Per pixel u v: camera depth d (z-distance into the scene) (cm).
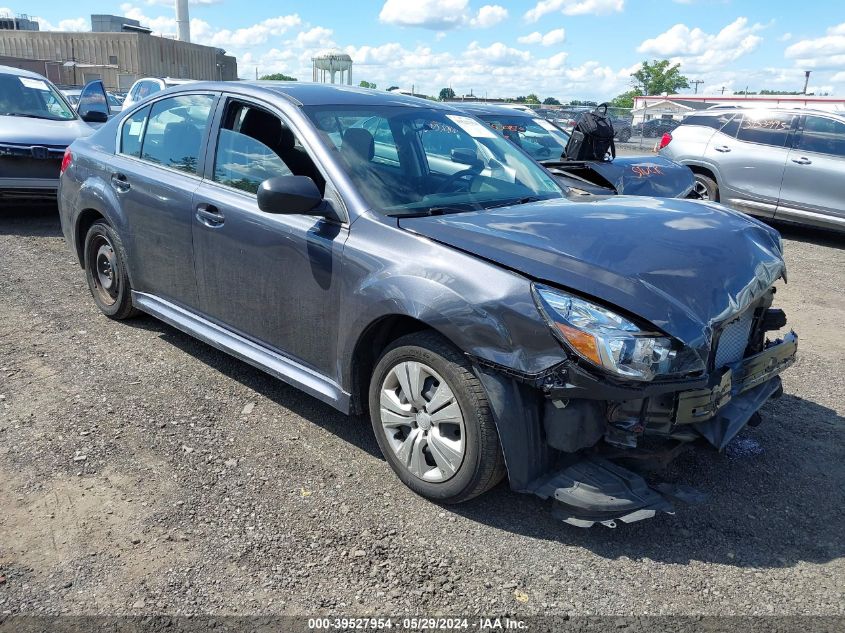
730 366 307
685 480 335
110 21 6284
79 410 383
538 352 263
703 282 284
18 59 4341
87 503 302
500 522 299
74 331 497
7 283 599
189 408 391
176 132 432
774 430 390
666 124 2650
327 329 335
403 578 263
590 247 290
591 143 725
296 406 398
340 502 309
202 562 268
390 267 302
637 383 257
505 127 816
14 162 768
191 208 399
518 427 274
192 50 5419
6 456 335
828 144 920
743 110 1005
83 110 919
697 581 266
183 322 427
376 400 324
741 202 993
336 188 333
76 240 523
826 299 677
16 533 281
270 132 372
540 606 251
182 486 317
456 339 278
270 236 353
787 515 310
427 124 400
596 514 272
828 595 260
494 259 282
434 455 301
